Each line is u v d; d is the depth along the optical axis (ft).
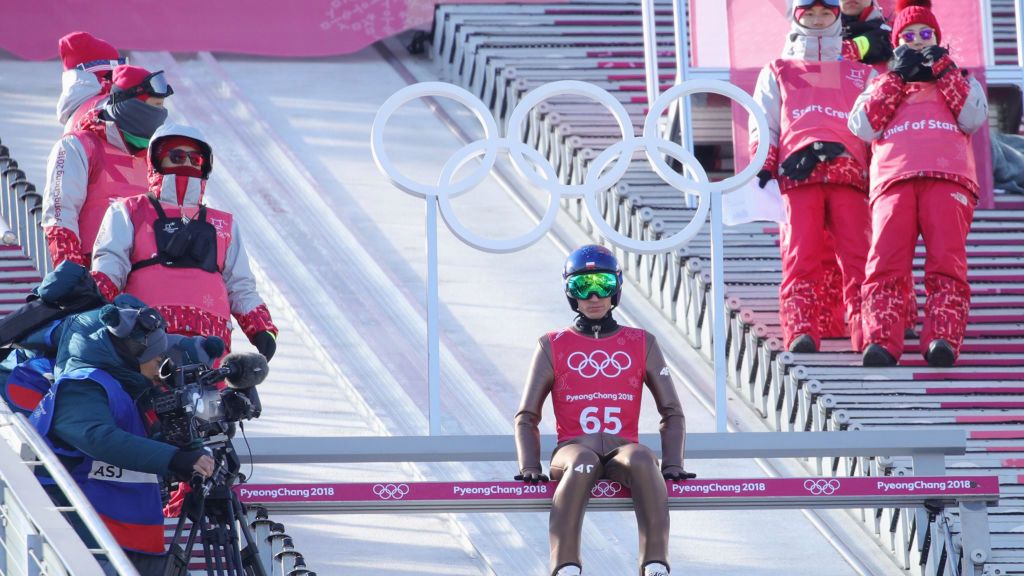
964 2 131.34
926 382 104.37
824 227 110.83
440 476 101.04
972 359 107.45
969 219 107.76
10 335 69.62
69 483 59.41
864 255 108.27
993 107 132.98
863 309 106.52
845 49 113.29
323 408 107.45
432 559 92.02
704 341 117.39
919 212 106.73
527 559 92.07
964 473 95.86
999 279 118.01
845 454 86.43
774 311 113.70
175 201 83.66
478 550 92.43
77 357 67.51
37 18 162.40
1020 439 99.55
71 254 86.79
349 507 78.13
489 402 109.19
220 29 165.89
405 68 169.58
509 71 150.82
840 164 107.14
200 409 66.95
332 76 166.09
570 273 79.71
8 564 58.95
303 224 131.75
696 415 109.40
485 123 94.38
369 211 135.54
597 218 94.58
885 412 100.94
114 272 80.79
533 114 144.77
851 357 107.34
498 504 77.56
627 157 95.35
